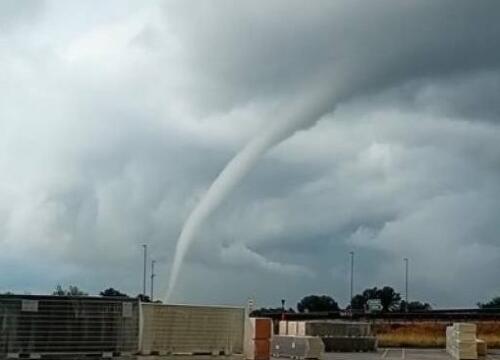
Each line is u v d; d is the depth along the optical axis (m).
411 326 75.50
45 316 27.20
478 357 50.16
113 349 28.77
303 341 44.00
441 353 58.16
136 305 29.73
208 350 32.12
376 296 124.81
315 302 118.62
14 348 26.48
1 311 26.44
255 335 35.91
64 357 27.42
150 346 30.09
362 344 56.84
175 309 31.12
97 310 28.50
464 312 94.00
